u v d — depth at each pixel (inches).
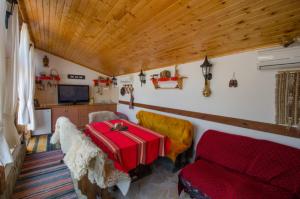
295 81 63.6
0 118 48.1
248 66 79.5
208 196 62.0
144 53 116.3
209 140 84.7
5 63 52.3
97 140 88.0
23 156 109.8
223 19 60.8
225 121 91.0
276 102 69.4
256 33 65.3
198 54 98.0
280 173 58.6
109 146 75.7
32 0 74.0
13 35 59.8
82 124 192.4
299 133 63.8
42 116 167.2
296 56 61.9
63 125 92.5
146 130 104.1
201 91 104.4
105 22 83.0
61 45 146.9
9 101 61.2
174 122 115.6
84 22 88.2
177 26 72.1
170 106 130.4
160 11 64.2
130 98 188.1
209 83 98.7
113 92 227.5
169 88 130.3
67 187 82.5
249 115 80.0
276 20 55.4
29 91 113.2
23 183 84.7
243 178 64.3
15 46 64.5
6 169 71.5
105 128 107.3
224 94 90.9
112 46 115.8
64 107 179.5
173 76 125.6
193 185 67.7
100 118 160.4
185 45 89.7
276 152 62.8
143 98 165.9
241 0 49.8
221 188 59.2
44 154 121.6
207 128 101.4
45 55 182.5
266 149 65.7
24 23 96.0
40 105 175.9
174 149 96.1
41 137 160.1
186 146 99.9
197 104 107.6
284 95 66.8
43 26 108.0
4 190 62.6
